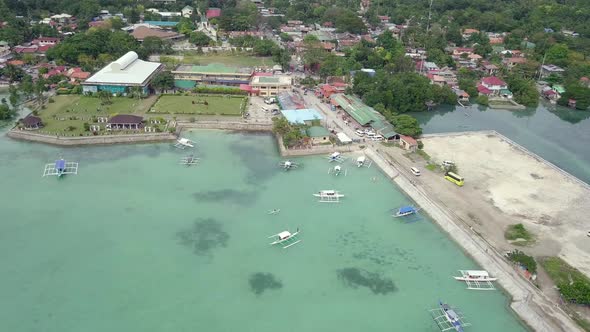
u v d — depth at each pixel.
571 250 91.38
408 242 95.31
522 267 84.19
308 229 98.50
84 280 82.06
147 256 88.62
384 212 105.62
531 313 75.00
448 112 179.88
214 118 153.12
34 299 77.56
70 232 94.69
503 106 186.62
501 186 115.94
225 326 73.62
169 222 99.06
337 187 115.69
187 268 85.88
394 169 121.62
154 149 132.75
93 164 122.62
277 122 139.38
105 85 168.25
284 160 128.88
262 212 103.88
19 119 148.25
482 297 81.00
